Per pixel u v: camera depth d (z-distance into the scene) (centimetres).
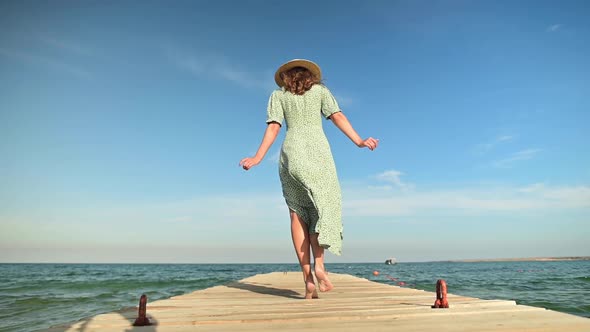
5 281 2131
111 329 182
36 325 611
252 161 318
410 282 1744
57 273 4050
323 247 304
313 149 314
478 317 196
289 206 322
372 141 321
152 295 1217
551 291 1216
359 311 223
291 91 325
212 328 180
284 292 407
